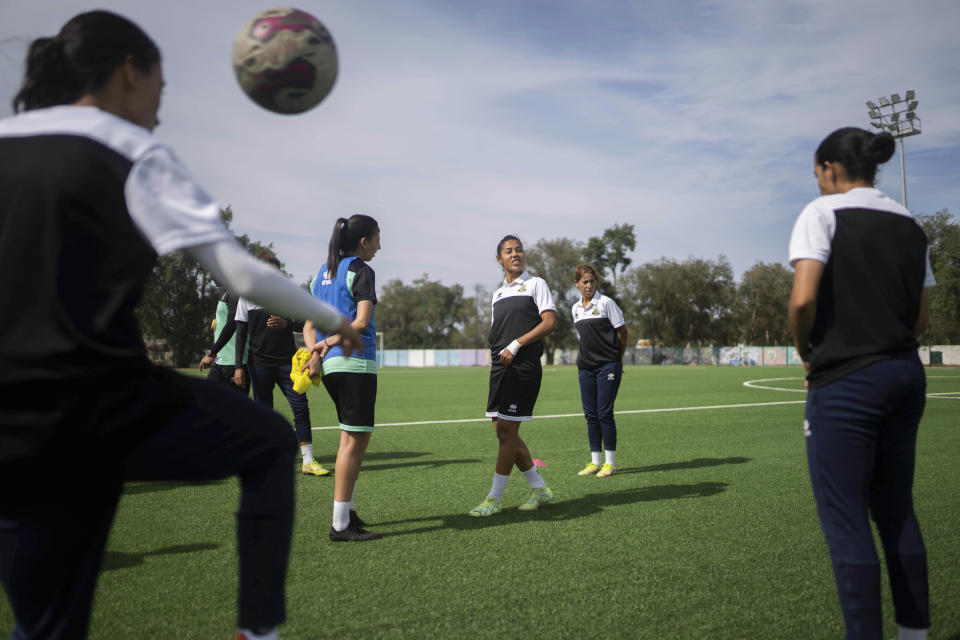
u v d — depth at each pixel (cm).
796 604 287
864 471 203
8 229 128
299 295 151
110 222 132
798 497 507
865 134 221
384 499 510
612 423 616
